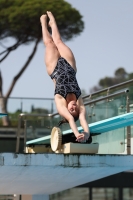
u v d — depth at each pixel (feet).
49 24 76.64
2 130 170.60
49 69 73.31
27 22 257.55
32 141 96.78
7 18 256.73
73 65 73.10
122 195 110.93
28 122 106.83
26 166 67.92
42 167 68.44
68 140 74.64
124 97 83.76
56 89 71.20
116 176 109.19
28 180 71.92
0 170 67.92
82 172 70.79
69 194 116.57
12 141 166.40
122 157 70.69
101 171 71.26
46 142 92.73
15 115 171.63
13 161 67.62
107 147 86.28
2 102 171.22
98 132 77.15
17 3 257.75
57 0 260.83
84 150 71.46
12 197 97.25
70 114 69.15
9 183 72.95
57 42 74.59
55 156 68.85
